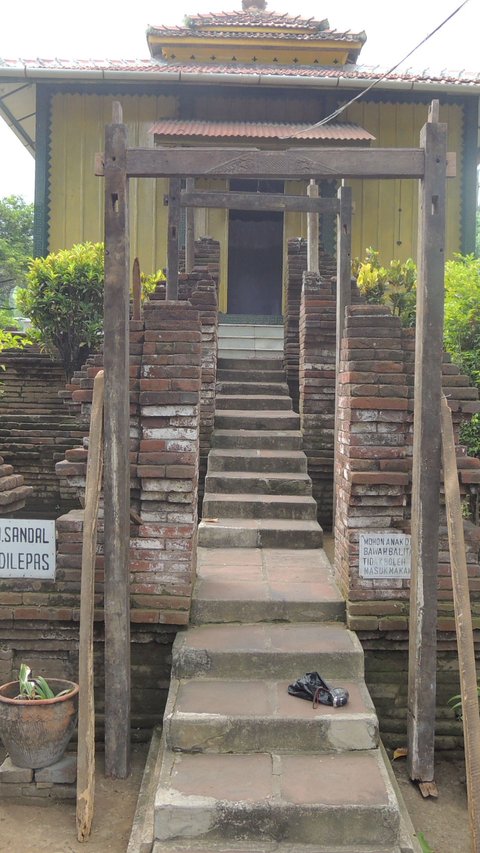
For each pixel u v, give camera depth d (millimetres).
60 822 3947
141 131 12297
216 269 9727
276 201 7512
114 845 3736
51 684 4422
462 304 7316
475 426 6914
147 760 4316
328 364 7902
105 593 4246
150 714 4762
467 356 7164
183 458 4719
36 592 4715
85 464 4895
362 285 8859
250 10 14500
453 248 12477
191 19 13289
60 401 9766
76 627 4738
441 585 4758
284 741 3918
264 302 15281
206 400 7871
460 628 3830
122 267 4168
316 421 7918
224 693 4219
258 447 7879
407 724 4523
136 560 4742
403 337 4953
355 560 4785
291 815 3434
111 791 4168
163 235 12352
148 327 4766
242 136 10750
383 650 4777
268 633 4719
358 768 3754
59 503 8602
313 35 12930
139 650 4781
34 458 8609
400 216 12523
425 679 4234
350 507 4797
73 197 12258
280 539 6422
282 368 9586
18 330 11469
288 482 7148
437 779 4441
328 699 4074
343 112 12406
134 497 4773
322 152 4152
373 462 4770
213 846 3428
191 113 12297
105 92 12227
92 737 3930
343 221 7039
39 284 9125
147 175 4176
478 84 11805
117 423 4188
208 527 6441
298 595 5047
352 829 3436
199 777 3670
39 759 4074
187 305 4762
